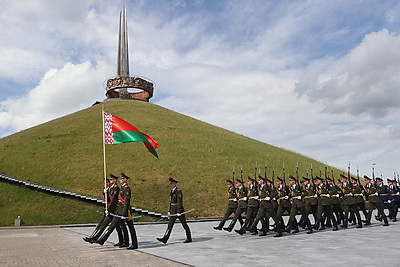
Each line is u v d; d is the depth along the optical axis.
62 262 9.96
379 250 11.02
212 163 41.88
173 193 14.31
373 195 19.58
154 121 54.47
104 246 13.61
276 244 13.12
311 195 17.97
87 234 19.31
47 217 27.11
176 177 36.78
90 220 27.39
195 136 50.81
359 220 18.78
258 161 45.88
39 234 19.58
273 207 16.28
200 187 35.50
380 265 8.54
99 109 60.69
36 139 44.41
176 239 15.62
